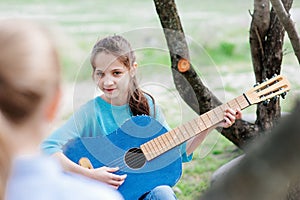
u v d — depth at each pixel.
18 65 1.34
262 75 3.70
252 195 0.95
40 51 1.37
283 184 0.94
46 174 1.38
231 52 10.01
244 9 12.95
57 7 14.13
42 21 1.48
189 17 12.57
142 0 14.73
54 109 1.44
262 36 3.64
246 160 0.96
